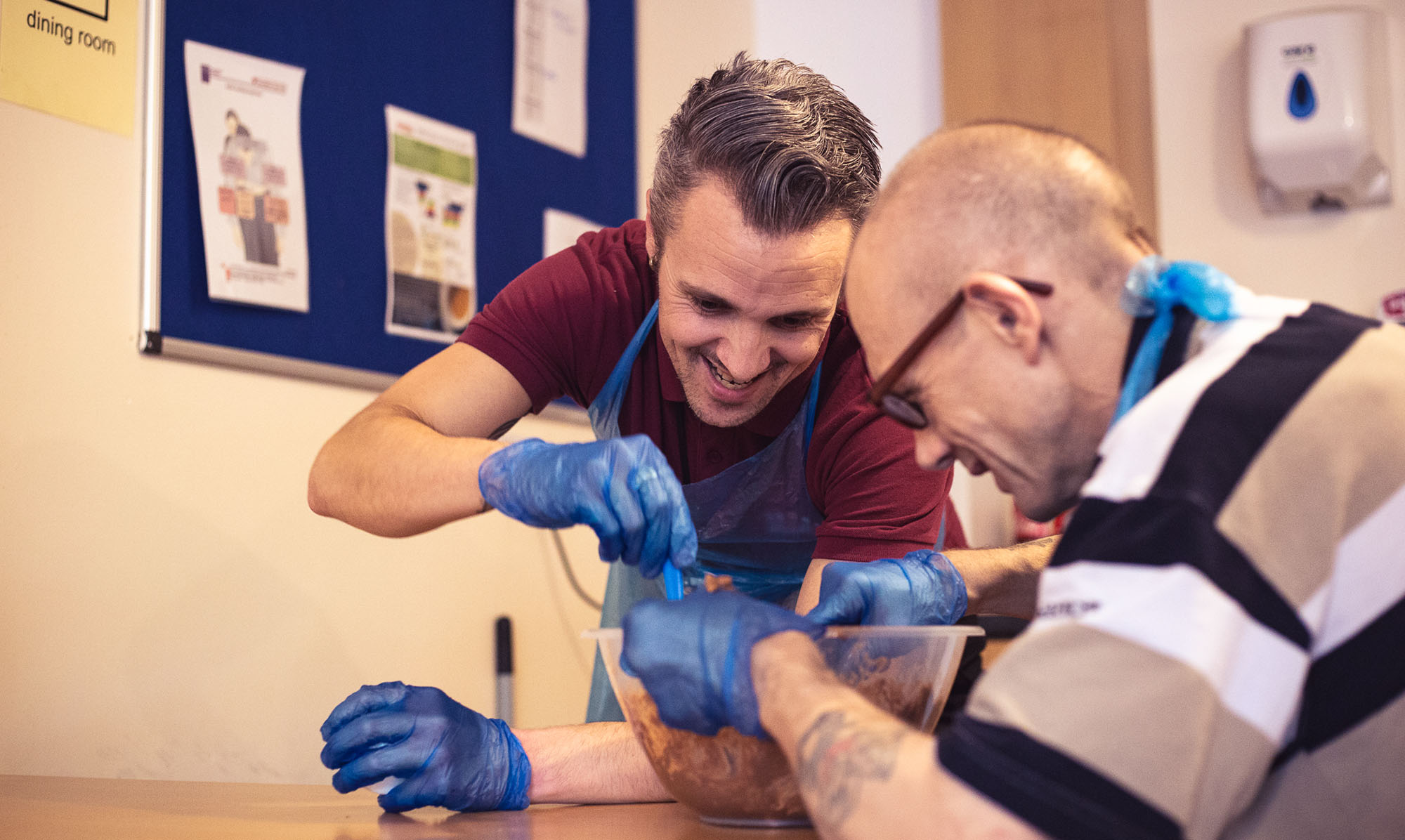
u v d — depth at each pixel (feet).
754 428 4.72
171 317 5.94
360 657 6.81
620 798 4.02
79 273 5.59
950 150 2.74
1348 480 2.21
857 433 4.51
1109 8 9.27
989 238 2.60
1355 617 2.20
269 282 6.41
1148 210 9.17
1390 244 8.51
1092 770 2.04
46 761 5.35
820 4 10.64
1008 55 9.55
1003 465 2.69
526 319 4.66
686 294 4.07
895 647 3.04
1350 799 2.23
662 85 9.67
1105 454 2.38
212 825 3.32
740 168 3.80
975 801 2.10
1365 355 2.36
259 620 6.31
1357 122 8.18
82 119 5.64
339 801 4.06
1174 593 2.12
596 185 8.89
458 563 7.43
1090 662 2.13
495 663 7.63
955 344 2.62
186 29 6.11
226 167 6.24
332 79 6.84
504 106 8.07
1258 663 2.11
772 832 3.11
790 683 2.60
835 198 3.91
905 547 4.31
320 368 6.67
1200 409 2.30
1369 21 8.30
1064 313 2.56
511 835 3.09
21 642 5.28
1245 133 8.71
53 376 5.46
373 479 4.00
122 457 5.73
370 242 7.04
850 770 2.30
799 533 4.99
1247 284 8.86
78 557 5.52
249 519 6.29
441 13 7.59
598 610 8.50
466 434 4.55
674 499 3.34
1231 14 8.99
